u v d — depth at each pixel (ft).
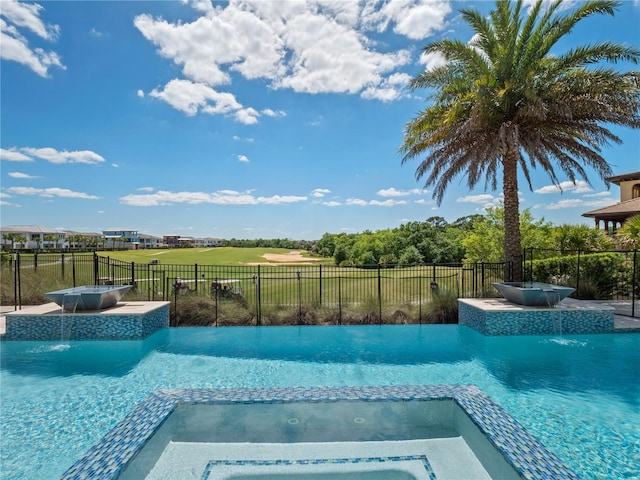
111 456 8.27
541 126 31.91
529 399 14.92
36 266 38.65
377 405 11.63
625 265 35.81
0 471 9.98
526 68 29.68
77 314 24.16
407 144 36.83
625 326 25.58
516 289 26.22
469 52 30.40
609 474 9.66
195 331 27.30
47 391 16.01
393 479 8.96
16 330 23.90
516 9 30.14
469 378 17.61
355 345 23.66
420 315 29.99
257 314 29.37
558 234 46.21
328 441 10.62
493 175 40.88
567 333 25.27
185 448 10.30
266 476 9.10
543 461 8.12
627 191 77.77
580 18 28.07
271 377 17.93
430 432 11.06
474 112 29.07
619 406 14.19
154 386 16.70
